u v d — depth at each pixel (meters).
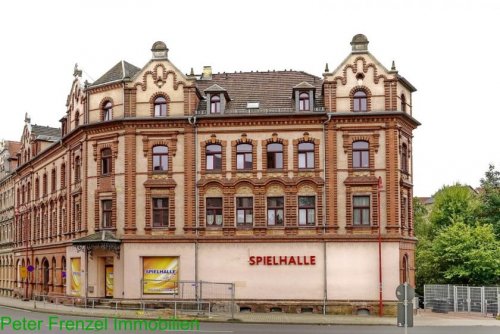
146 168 54.47
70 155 61.88
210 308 52.47
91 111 57.16
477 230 73.75
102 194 55.72
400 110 53.12
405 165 55.03
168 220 54.03
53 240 67.50
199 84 58.94
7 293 87.75
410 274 55.19
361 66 53.09
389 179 52.06
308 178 52.78
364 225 52.03
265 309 52.31
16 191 85.44
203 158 54.12
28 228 78.44
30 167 77.81
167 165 54.50
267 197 53.47
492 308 54.84
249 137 53.94
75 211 59.81
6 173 93.12
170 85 54.81
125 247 53.94
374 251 51.66
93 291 55.56
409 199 55.72
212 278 53.12
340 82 53.12
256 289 52.62
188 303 52.81
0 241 94.81
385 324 44.03
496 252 71.81
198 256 53.38
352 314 51.25
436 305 59.62
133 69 58.88
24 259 79.50
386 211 51.88
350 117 52.59
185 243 53.53
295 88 53.78
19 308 57.16
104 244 53.53
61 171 65.50
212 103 54.78
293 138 53.47
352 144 52.75
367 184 52.19
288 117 53.34
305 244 52.50
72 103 61.81
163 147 54.75
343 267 51.84
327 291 51.81
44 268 71.25
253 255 52.91
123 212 54.38
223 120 53.97
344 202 52.34
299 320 45.56
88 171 57.00
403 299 23.81
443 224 86.12
